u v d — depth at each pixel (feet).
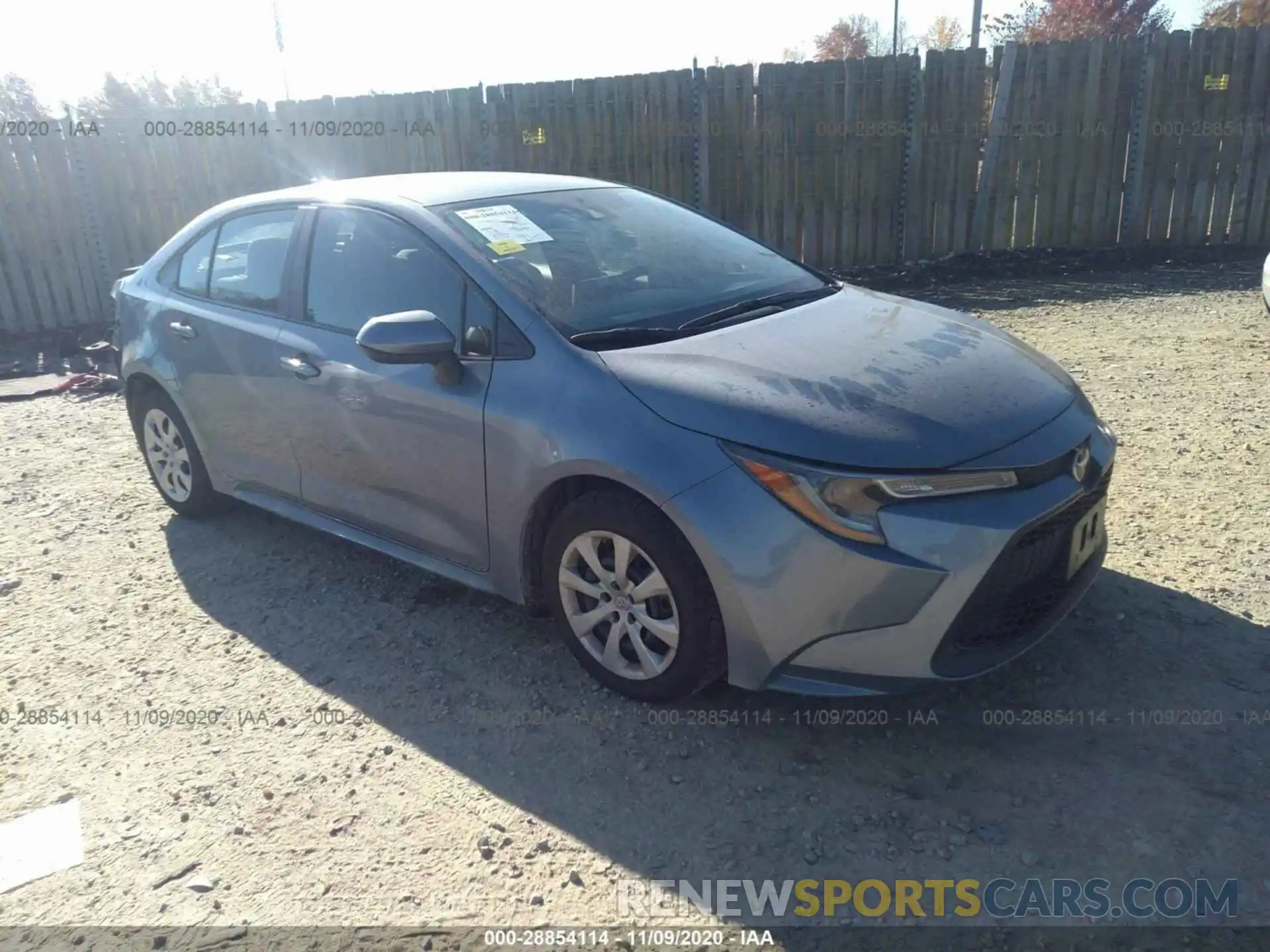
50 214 33.19
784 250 34.88
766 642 9.46
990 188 34.73
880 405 9.78
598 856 8.86
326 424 13.07
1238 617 11.88
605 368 10.48
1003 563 9.23
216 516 17.01
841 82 33.19
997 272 33.99
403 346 10.89
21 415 24.41
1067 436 10.16
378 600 13.71
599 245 12.91
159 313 15.85
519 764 10.12
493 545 11.56
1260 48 33.24
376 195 13.21
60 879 8.90
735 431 9.52
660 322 11.50
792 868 8.61
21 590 14.57
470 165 35.04
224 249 15.12
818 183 34.27
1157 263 34.19
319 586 14.20
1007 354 11.54
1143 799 9.13
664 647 10.48
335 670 12.02
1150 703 10.46
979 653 9.59
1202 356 23.02
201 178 34.81
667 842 8.98
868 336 11.43
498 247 12.03
